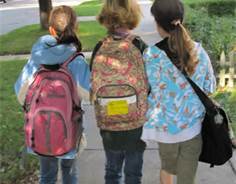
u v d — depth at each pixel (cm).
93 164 476
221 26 861
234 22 898
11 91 758
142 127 338
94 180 446
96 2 2467
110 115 332
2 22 1788
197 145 337
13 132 568
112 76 330
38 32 1333
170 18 325
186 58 324
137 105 332
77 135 344
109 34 342
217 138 334
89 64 346
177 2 327
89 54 1005
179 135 333
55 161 354
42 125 335
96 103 335
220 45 752
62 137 335
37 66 343
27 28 1416
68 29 346
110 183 354
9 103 691
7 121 607
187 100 329
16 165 473
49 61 339
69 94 336
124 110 330
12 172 459
